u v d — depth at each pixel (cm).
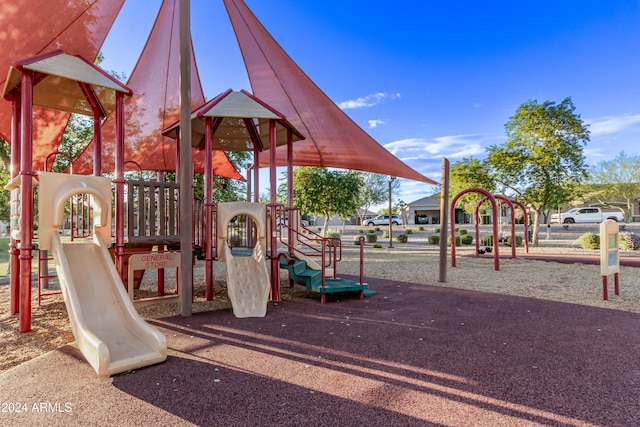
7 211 1969
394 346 362
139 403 247
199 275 900
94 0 598
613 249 613
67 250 420
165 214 582
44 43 627
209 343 375
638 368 304
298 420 224
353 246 1898
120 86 479
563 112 1422
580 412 233
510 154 1513
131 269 534
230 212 583
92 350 294
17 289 508
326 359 328
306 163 1152
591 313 494
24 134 421
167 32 738
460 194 1002
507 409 237
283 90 852
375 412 233
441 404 244
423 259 1220
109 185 463
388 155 966
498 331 412
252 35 743
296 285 770
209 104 593
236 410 237
